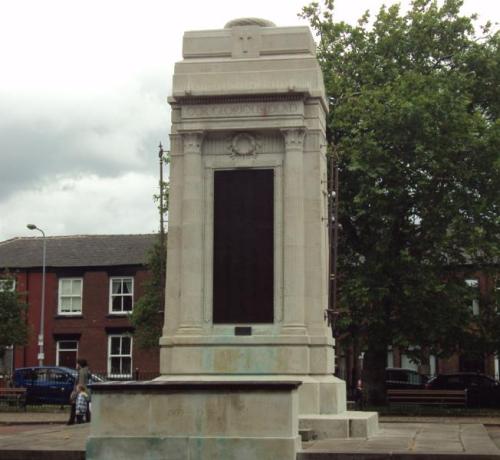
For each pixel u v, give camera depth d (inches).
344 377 1927.9
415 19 1563.7
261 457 577.0
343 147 1413.6
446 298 1398.9
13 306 1820.9
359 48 1572.3
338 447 635.5
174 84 839.7
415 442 685.9
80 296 2268.7
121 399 600.1
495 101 1561.3
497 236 1461.6
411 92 1402.6
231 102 828.6
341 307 1365.7
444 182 1418.6
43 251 2293.3
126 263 2240.4
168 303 829.8
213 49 852.0
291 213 808.3
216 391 589.3
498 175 1400.1
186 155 831.1
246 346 797.2
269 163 823.7
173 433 591.2
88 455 597.6
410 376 1930.4
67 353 2253.9
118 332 2222.0
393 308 1429.6
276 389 583.2
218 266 816.9
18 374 1758.1
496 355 1585.9
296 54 842.2
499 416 1371.8
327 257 868.0
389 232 1422.2
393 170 1385.3
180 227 835.4
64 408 1600.6
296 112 817.5
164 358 815.1
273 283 807.1
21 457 621.3
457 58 1541.6
